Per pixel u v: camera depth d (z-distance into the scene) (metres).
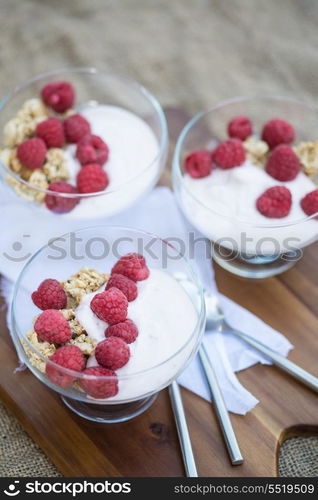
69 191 0.58
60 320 0.48
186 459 0.50
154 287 0.52
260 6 0.82
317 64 0.78
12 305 0.50
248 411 0.52
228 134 0.62
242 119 0.62
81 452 0.51
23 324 0.51
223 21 0.82
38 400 0.53
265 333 0.56
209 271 0.59
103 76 0.66
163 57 0.79
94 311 0.49
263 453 0.51
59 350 0.48
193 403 0.53
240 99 0.63
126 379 0.47
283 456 0.53
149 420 0.52
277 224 0.55
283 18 0.81
